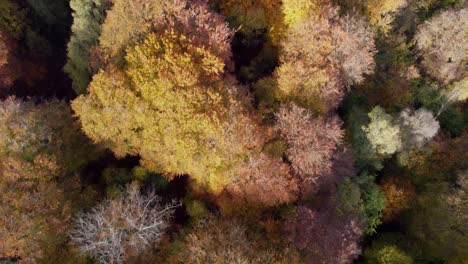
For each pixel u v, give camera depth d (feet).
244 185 97.14
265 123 110.42
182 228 101.81
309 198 103.45
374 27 125.29
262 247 94.68
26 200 91.86
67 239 99.45
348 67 112.06
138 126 99.09
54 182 97.30
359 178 108.47
